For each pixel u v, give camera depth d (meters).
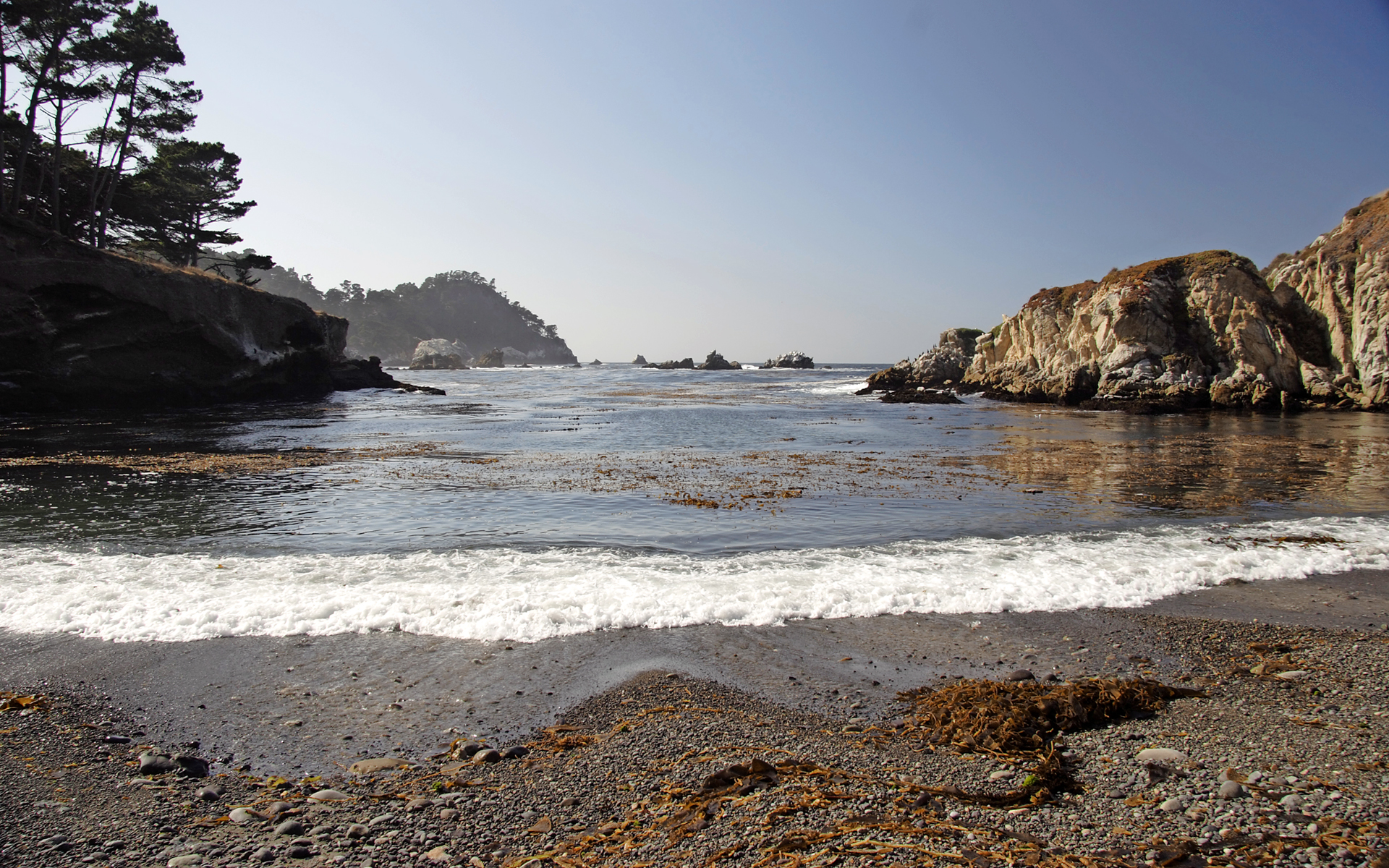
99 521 12.66
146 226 50.47
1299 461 21.48
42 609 8.01
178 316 40.06
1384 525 12.83
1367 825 3.98
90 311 37.12
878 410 45.22
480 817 4.37
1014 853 3.87
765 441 27.27
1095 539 11.80
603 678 6.45
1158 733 5.28
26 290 34.22
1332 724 5.37
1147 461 21.56
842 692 6.16
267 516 13.24
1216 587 9.28
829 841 4.01
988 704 5.58
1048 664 6.78
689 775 4.80
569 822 4.30
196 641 7.21
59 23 36.88
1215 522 13.15
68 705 5.88
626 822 4.28
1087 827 4.11
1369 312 42.38
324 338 52.75
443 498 15.27
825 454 23.50
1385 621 7.97
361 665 6.68
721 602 8.36
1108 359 50.03
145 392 39.44
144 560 10.08
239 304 44.84
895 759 5.00
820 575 9.51
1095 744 5.12
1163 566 10.02
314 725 5.59
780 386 76.88
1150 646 7.23
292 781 4.80
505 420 36.31
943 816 4.27
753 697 6.07
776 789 4.57
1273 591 9.09
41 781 4.75
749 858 3.88
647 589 8.81
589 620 7.79
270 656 6.88
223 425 31.81
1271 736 5.19
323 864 3.91
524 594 8.57
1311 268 47.25
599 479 17.97
